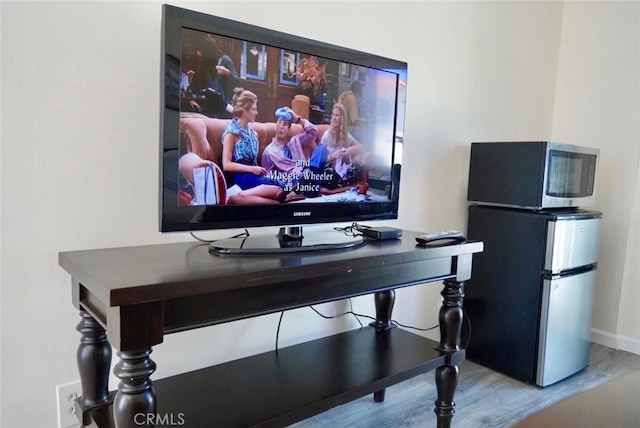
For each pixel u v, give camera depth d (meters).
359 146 1.55
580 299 2.26
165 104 1.13
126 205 1.39
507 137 2.70
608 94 2.75
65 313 1.31
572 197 2.27
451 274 1.57
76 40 1.26
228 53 1.22
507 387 2.14
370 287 1.32
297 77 1.37
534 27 2.75
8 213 1.20
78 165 1.29
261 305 1.11
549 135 3.01
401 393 2.00
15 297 1.23
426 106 2.23
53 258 1.28
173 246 1.36
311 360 1.58
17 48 1.18
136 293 0.87
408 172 2.20
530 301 2.15
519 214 2.18
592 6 2.80
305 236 1.52
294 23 1.71
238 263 1.12
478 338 2.36
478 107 2.50
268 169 1.34
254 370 1.49
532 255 2.13
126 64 1.35
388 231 1.59
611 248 2.73
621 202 2.69
